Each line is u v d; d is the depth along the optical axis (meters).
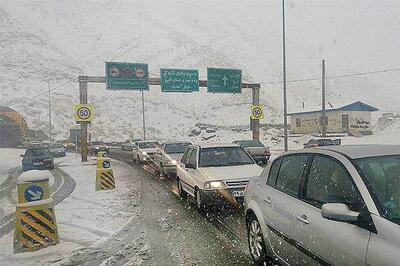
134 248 6.08
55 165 23.52
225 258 5.42
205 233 6.78
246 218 5.47
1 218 8.77
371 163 3.60
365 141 27.02
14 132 54.28
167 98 87.69
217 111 82.62
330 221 3.45
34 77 85.25
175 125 74.12
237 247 5.91
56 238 6.37
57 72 88.94
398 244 2.74
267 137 43.34
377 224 2.97
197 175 8.80
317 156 4.19
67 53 105.25
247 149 21.33
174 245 6.15
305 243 3.77
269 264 4.88
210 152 9.50
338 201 3.50
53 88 81.12
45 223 6.26
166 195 11.11
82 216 8.45
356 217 3.08
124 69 26.67
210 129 60.28
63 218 8.28
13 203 10.84
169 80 27.98
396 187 3.35
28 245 6.07
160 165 17.33
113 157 31.75
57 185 14.03
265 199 4.84
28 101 72.00
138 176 16.55
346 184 3.52
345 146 4.29
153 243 6.31
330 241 3.37
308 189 4.07
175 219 7.95
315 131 46.47
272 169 5.17
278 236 4.38
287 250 4.19
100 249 6.07
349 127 43.72
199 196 8.50
